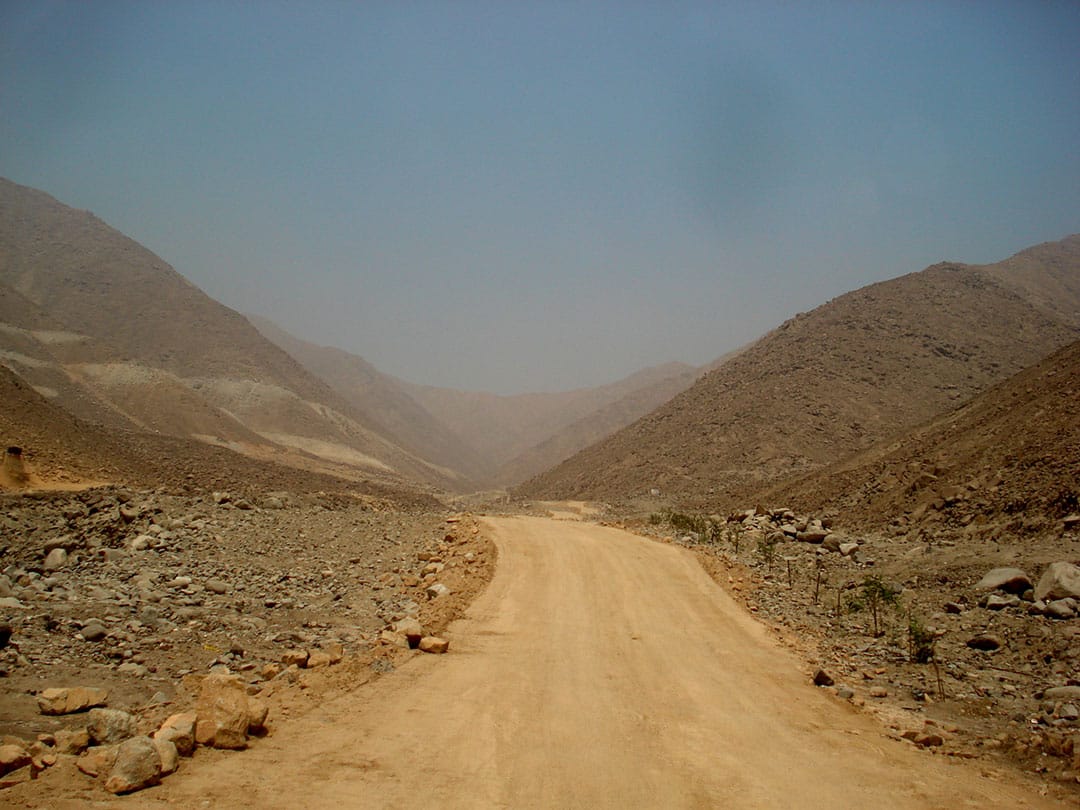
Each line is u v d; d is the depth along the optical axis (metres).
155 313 135.12
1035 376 31.09
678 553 21.41
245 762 6.58
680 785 6.70
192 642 10.17
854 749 7.89
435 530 24.64
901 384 69.00
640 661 11.26
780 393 68.00
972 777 7.21
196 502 22.12
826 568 19.23
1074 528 16.53
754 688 10.07
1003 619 12.55
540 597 15.75
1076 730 8.41
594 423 185.00
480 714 8.42
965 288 90.81
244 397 116.12
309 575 15.71
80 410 77.12
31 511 18.09
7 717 7.03
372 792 6.14
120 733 6.74
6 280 132.12
